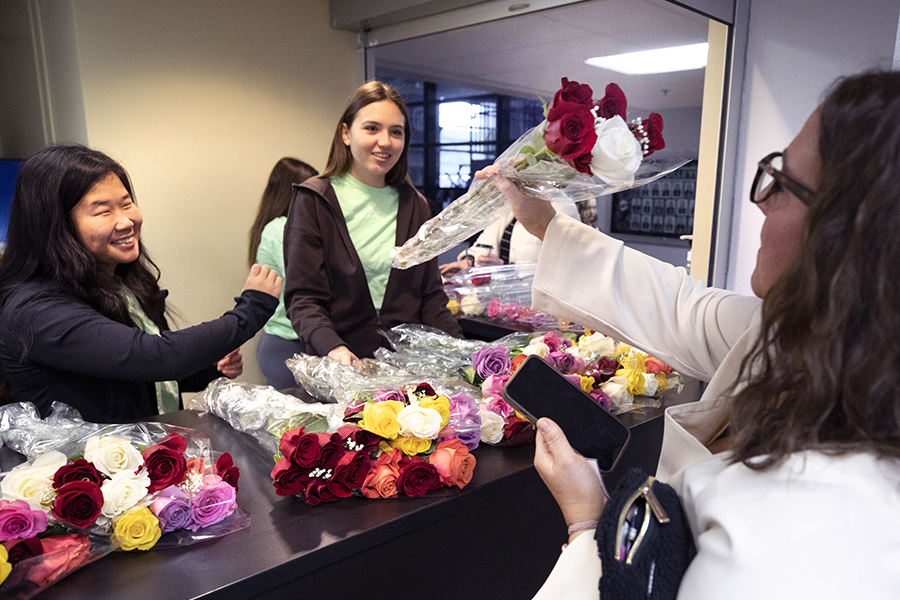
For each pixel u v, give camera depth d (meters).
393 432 1.06
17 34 2.93
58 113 2.81
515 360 1.49
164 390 1.68
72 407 1.37
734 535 0.48
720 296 1.05
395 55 3.18
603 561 0.56
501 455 1.24
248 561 0.86
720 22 2.29
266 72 3.19
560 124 0.96
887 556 0.43
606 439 0.82
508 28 2.52
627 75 2.31
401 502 1.04
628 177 1.01
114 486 0.88
